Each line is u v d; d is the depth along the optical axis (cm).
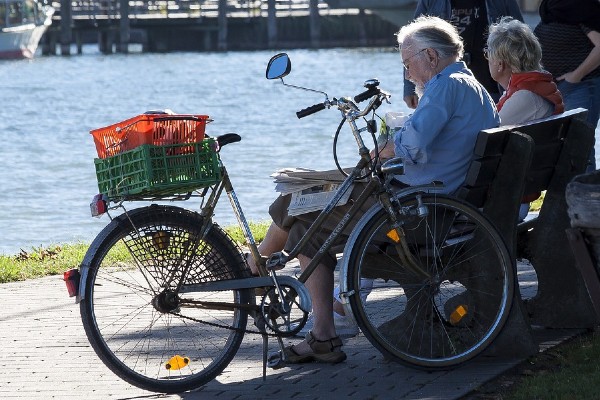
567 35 1652
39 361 1182
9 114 6769
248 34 14975
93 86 9075
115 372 1031
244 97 7750
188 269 1050
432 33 1105
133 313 1098
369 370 1099
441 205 1072
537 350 1115
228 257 1057
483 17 1694
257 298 1080
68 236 2578
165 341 1094
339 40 14938
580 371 1055
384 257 1091
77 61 12800
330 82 8919
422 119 1071
